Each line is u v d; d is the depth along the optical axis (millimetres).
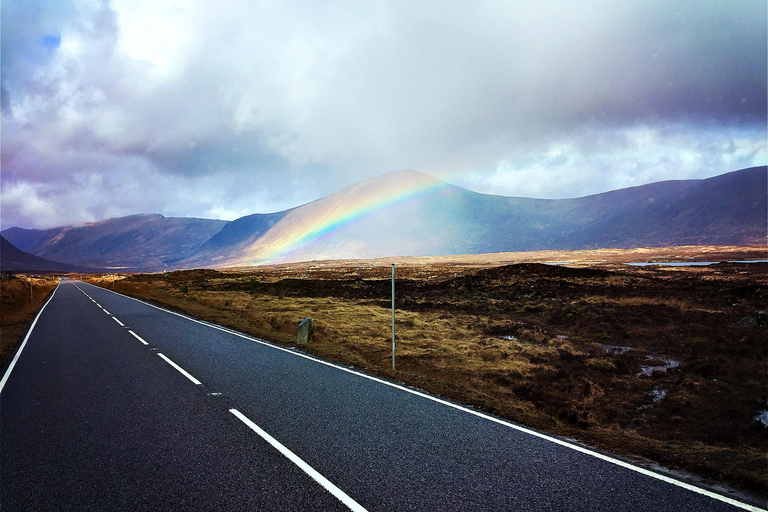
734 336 14844
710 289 31594
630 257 159500
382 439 5633
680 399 9195
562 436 5883
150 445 5496
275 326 18500
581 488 4305
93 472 4754
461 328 19391
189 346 13023
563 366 12359
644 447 5434
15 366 10609
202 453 5227
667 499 4082
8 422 6445
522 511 3861
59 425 6289
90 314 23484
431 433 5855
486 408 7070
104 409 7008
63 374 9594
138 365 10375
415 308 27672
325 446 5410
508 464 4875
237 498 4145
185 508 3982
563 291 32906
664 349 14344
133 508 3996
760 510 3865
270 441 5586
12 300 30984
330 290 41344
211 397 7637
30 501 4137
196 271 89312
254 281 53438
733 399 9102
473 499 4090
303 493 4230
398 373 9602
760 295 26188
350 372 9586
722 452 5316
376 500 4078
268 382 8695
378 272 87688
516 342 16078
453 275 67438
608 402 9430
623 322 19141
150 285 60281
